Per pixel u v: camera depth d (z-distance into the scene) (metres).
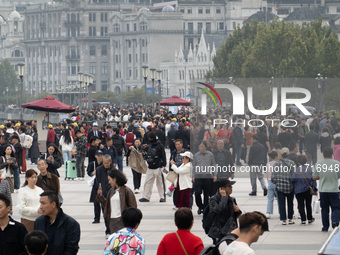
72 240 32.69
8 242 33.53
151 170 70.94
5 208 33.31
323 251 30.14
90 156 78.88
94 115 192.38
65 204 71.00
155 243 50.75
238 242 28.81
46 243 29.25
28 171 42.44
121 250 33.47
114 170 44.50
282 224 57.53
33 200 42.28
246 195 72.94
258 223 28.91
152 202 71.12
